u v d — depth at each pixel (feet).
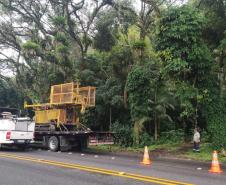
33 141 72.43
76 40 109.29
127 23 103.65
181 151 70.69
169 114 89.30
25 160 51.37
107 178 37.22
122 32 101.50
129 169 44.62
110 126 85.87
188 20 66.69
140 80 78.95
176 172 43.39
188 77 70.95
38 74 114.32
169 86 77.92
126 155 66.49
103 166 46.75
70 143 72.49
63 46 103.60
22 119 70.13
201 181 37.04
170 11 67.92
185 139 84.84
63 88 75.56
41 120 78.69
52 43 116.16
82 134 71.10
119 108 88.63
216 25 72.90
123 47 91.25
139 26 95.40
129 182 35.14
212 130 69.05
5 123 68.28
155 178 37.83
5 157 54.80
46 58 107.65
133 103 79.97
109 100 88.12
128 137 81.51
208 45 74.38
